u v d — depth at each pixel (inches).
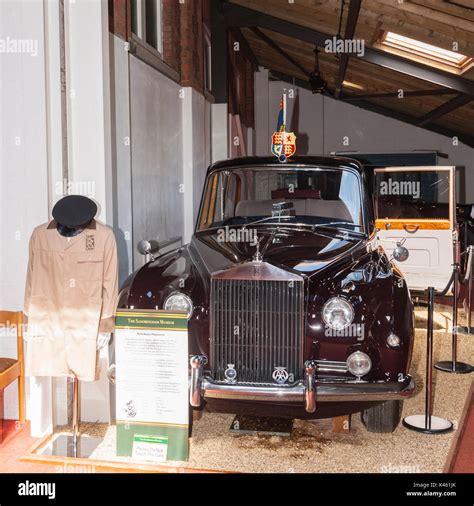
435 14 244.5
